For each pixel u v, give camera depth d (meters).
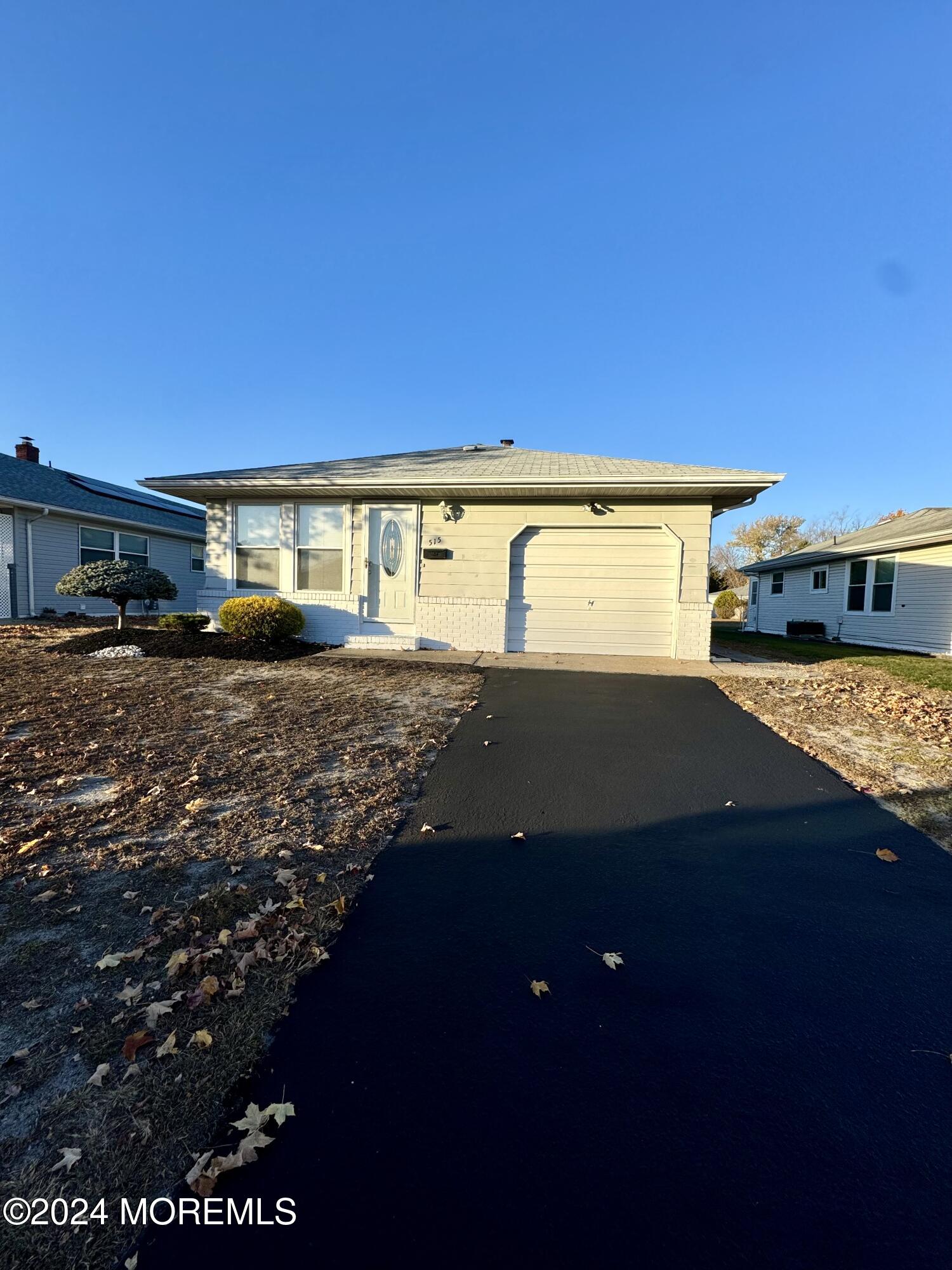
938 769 4.16
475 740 4.66
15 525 13.53
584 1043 1.67
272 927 2.17
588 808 3.38
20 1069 1.54
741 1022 1.76
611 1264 1.12
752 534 41.69
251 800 3.38
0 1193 1.24
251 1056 1.59
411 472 9.53
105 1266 1.12
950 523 12.88
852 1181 1.29
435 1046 1.65
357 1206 1.22
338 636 10.13
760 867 2.72
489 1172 1.29
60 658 8.04
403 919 2.26
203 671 7.43
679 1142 1.37
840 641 16.83
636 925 2.25
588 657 9.35
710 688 7.05
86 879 2.50
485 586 9.85
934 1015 1.80
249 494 10.13
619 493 9.14
